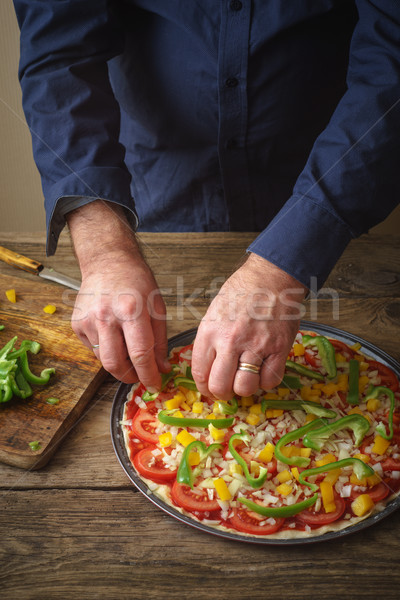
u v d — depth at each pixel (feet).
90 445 2.38
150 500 2.17
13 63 4.72
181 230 3.56
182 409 2.42
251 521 2.12
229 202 3.38
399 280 3.00
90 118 2.73
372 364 2.54
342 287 2.97
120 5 2.97
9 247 3.22
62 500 2.22
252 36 2.82
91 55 2.83
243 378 2.21
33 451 2.29
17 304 2.91
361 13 2.52
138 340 2.30
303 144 3.19
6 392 2.43
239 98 2.98
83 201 2.61
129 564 2.06
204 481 2.22
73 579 2.04
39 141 2.71
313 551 2.08
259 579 2.03
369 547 2.08
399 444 2.30
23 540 2.12
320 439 2.28
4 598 2.00
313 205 2.33
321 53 2.92
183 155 3.28
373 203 2.39
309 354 2.58
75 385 2.53
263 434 2.32
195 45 2.92
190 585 2.02
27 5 2.73
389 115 2.36
